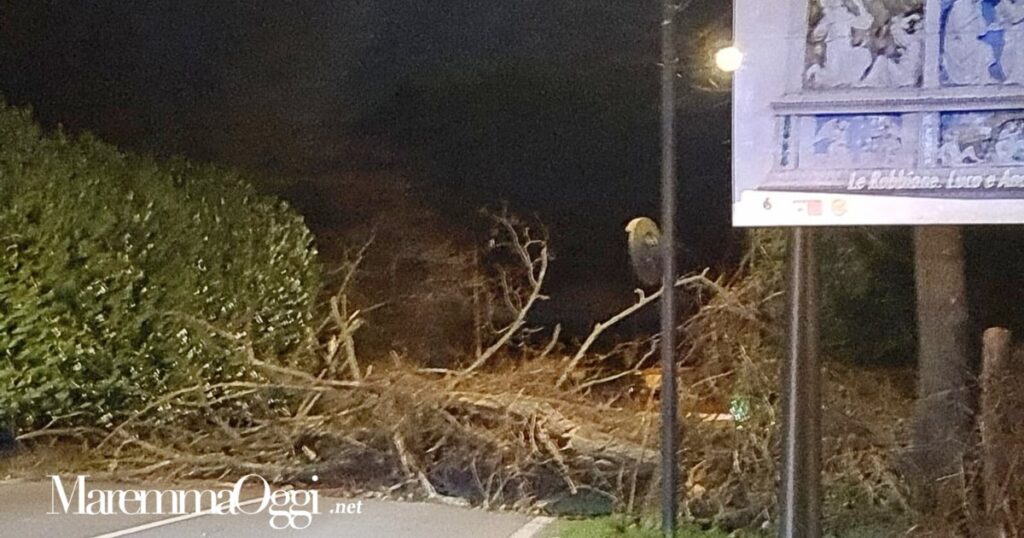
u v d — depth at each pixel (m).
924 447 8.55
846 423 8.66
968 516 8.35
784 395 6.69
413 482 9.84
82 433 11.26
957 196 6.36
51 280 11.02
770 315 8.87
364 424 10.25
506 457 9.59
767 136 6.57
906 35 6.44
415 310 14.17
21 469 10.66
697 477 8.88
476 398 9.71
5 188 10.84
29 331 10.90
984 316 10.34
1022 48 6.32
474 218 17.67
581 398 9.78
